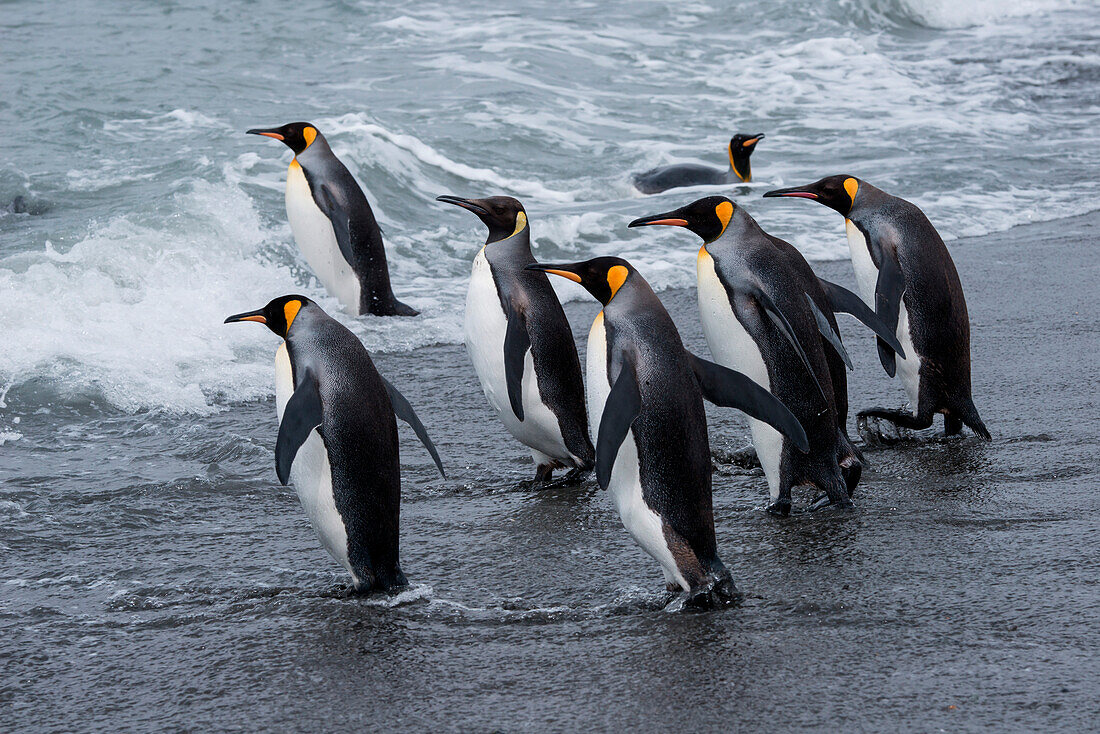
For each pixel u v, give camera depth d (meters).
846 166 29.25
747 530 10.12
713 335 10.59
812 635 7.86
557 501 11.21
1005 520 9.95
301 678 7.50
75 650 8.00
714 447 12.41
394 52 40.19
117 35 40.84
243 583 9.13
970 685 7.02
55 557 9.77
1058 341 15.79
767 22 48.75
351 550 8.69
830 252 22.25
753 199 26.48
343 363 8.49
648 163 29.64
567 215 24.00
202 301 17.78
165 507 10.92
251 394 14.68
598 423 8.73
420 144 28.47
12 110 30.30
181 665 7.74
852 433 12.73
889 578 8.81
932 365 12.09
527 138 31.06
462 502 11.20
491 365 11.66
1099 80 40.16
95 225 20.55
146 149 27.14
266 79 35.62
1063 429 12.35
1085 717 6.59
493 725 6.81
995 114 35.75
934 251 12.02
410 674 7.51
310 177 18.84
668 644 7.80
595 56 41.84
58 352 15.17
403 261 21.88
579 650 7.79
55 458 12.32
